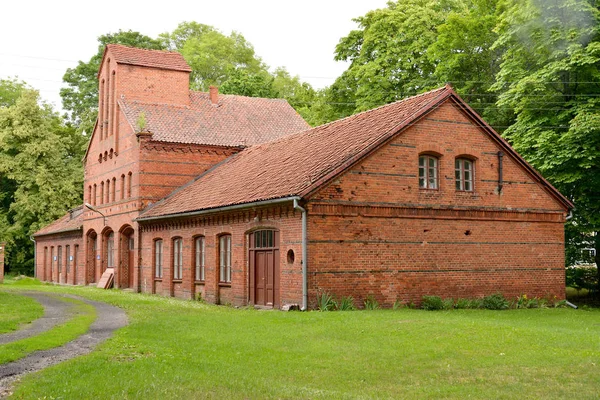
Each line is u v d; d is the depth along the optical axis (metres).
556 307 25.41
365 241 21.95
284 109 41.34
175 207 30.41
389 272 22.36
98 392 9.65
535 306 25.19
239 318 18.48
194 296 29.00
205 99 39.59
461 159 24.48
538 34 28.80
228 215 26.00
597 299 31.52
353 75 43.28
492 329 15.72
